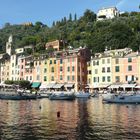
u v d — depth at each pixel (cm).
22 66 17650
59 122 4794
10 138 3594
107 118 5316
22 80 16162
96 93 12762
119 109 7100
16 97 11681
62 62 15375
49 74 15912
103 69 13875
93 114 5956
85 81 14912
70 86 14825
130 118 5316
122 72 13150
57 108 7350
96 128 4238
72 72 14925
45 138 3597
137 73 12675
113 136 3709
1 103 9369
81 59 14900
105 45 19762
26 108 7369
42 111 6569
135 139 3550
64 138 3597
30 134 3816
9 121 4909
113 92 11938
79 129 4156
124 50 15350
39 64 16488
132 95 9225
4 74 19050
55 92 12756
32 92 13350
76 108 7350
